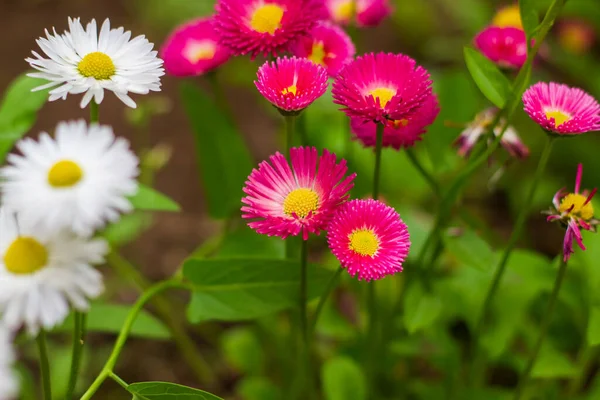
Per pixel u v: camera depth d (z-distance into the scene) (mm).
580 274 596
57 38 502
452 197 566
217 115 615
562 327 653
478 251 565
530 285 615
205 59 581
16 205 460
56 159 464
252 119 961
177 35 593
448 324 679
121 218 668
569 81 972
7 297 459
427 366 692
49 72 495
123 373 685
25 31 1050
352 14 618
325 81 509
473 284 622
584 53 955
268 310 561
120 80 500
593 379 673
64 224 459
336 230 489
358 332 648
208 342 714
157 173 870
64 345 676
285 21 531
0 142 567
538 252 817
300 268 551
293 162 503
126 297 724
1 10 1092
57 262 464
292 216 496
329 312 654
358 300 660
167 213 833
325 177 500
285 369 655
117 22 1075
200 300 560
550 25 524
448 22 1129
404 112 501
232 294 559
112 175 462
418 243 622
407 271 624
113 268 736
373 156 697
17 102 571
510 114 538
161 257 779
